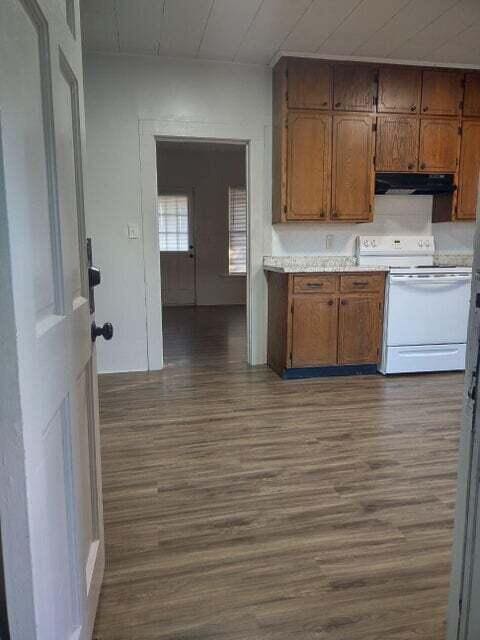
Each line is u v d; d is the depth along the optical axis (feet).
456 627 3.11
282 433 9.10
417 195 14.48
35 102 2.69
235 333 19.16
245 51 11.96
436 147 13.24
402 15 10.04
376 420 9.77
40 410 2.57
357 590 5.00
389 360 12.88
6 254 2.12
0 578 2.42
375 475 7.49
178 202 26.86
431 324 12.94
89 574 4.26
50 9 2.98
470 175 13.55
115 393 11.48
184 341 17.62
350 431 9.20
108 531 6.02
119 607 4.76
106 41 11.31
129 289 13.10
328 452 8.29
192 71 12.60
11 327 2.16
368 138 12.85
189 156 26.53
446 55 12.32
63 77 3.44
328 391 11.63
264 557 5.53
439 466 7.80
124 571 5.28
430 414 10.12
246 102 13.00
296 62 12.15
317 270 12.22
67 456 3.34
